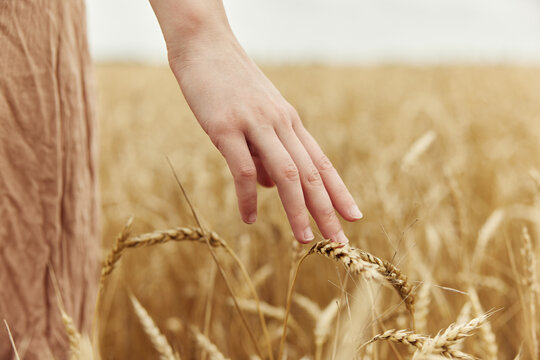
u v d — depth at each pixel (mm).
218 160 1772
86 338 676
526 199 1271
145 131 2242
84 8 767
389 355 808
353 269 560
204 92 647
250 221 660
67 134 739
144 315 668
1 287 717
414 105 2523
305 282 1012
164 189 1464
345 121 2648
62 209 749
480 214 1225
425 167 1320
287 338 934
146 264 1219
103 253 1193
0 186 703
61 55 724
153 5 670
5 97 694
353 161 1302
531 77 4523
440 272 940
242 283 886
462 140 1740
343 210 666
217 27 660
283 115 654
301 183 651
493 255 1081
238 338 930
